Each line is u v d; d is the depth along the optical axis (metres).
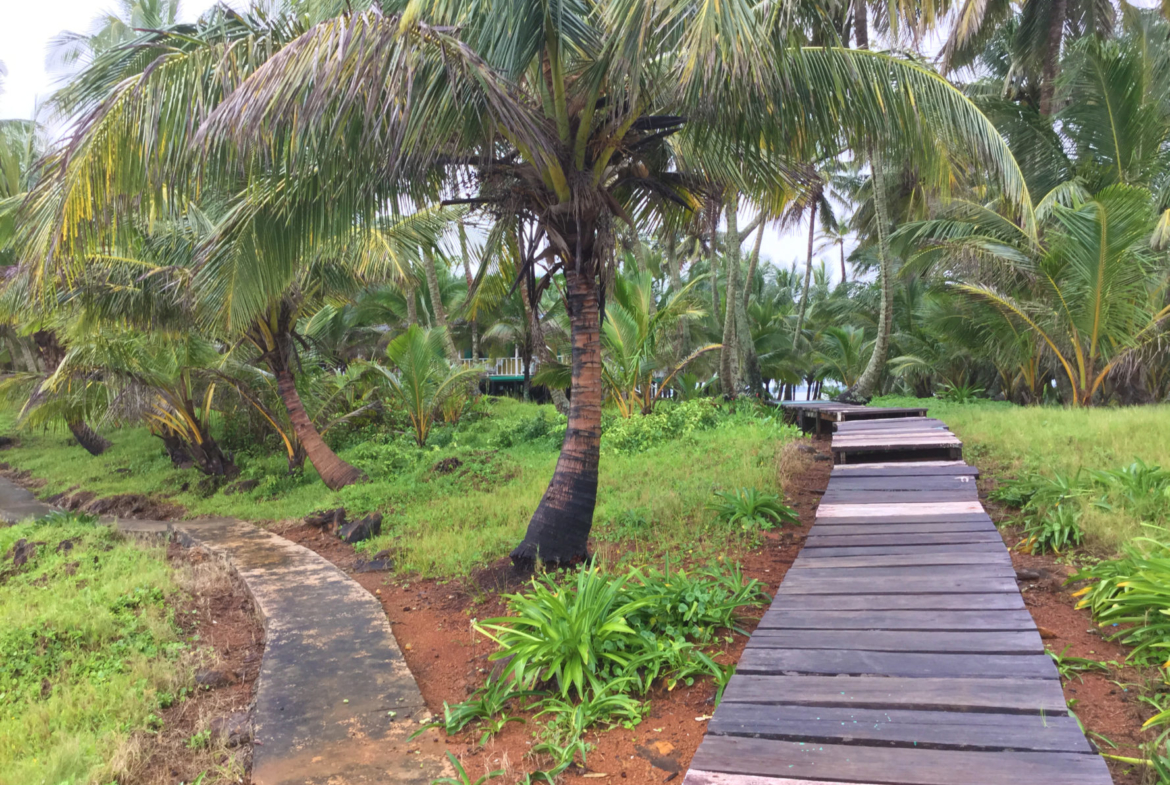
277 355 11.93
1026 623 3.26
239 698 4.53
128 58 5.47
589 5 5.41
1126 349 12.05
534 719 3.68
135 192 5.06
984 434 9.41
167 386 13.05
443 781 3.10
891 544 4.64
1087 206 10.92
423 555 7.15
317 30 4.41
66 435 23.27
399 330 27.69
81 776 3.49
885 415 10.73
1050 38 15.23
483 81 4.51
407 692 4.21
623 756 3.21
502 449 13.50
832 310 30.89
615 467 10.12
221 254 6.47
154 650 5.37
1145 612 3.57
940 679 2.77
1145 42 13.30
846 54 5.46
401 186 5.89
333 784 3.24
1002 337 14.41
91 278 9.64
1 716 4.34
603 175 6.32
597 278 6.52
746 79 4.70
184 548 9.18
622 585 4.68
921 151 5.91
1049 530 5.12
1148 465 6.32
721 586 4.96
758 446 10.27
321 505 10.47
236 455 15.05
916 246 15.39
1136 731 2.81
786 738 2.43
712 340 23.80
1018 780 2.10
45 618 5.83
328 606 5.99
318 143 5.01
